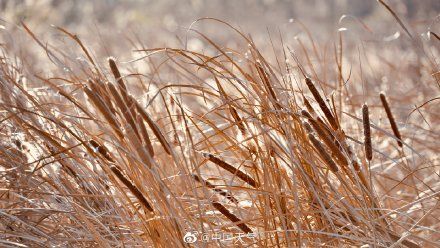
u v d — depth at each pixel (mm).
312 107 4914
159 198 4652
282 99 4891
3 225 4844
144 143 4719
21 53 5609
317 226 4836
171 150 4676
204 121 4914
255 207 4934
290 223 4824
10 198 4984
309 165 4859
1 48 5516
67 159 4863
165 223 4664
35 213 4848
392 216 5051
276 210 4832
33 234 4844
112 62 4680
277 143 4762
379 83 6574
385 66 7113
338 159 4824
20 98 5109
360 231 4797
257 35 11852
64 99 5328
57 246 4742
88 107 5195
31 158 4961
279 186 4797
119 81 4695
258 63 4867
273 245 4746
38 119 5027
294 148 4809
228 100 4836
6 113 5055
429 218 5141
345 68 7008
